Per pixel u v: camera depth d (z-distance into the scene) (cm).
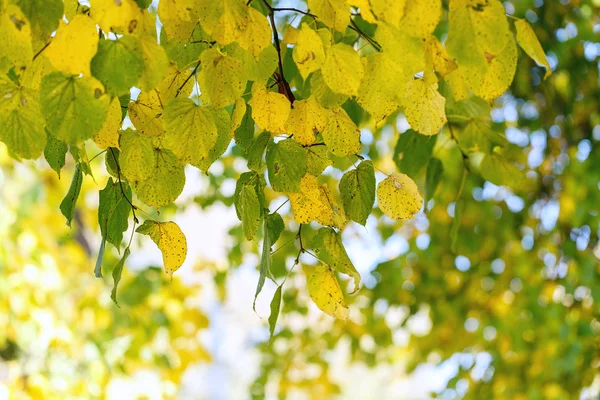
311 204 160
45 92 140
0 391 392
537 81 365
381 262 407
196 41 162
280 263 390
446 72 148
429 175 213
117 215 163
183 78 158
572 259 374
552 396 388
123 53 141
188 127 152
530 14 348
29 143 149
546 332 370
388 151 399
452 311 409
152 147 156
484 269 411
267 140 159
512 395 397
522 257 388
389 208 159
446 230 396
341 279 411
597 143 371
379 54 149
